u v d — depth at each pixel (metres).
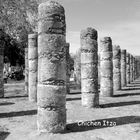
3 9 29.03
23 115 12.65
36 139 8.75
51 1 9.81
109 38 20.17
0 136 9.16
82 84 15.11
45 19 9.65
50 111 9.41
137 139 8.70
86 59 14.98
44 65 9.63
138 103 16.23
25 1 29.95
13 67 43.19
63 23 9.91
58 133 9.35
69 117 12.00
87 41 14.98
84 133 9.34
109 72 19.89
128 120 11.30
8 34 31.98
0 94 19.69
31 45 17.80
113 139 8.71
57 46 9.69
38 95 9.73
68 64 22.19
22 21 30.28
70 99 18.27
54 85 9.55
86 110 13.88
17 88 27.67
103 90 19.94
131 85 32.31
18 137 9.02
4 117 12.22
